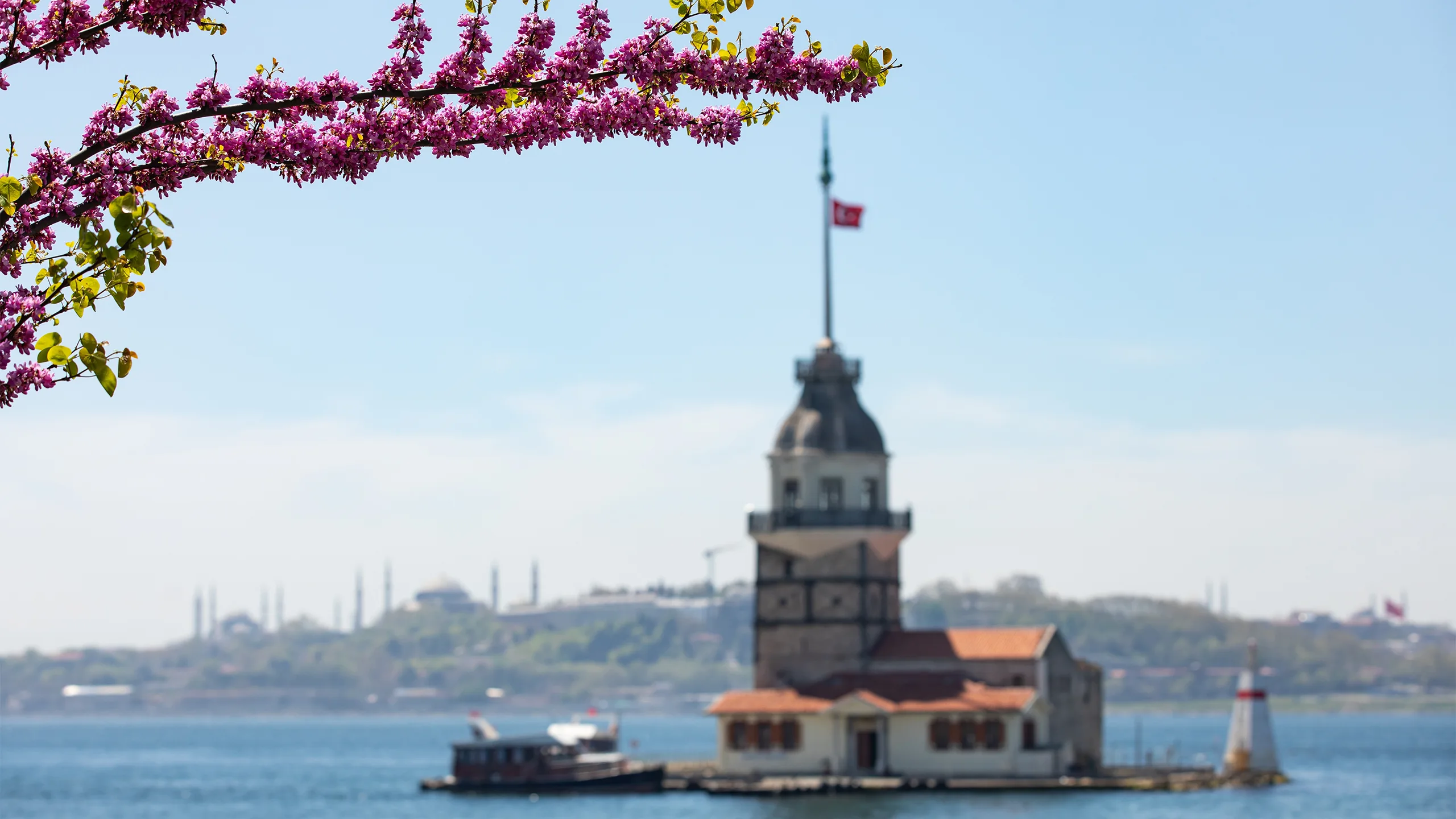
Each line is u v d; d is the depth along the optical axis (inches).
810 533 6599.4
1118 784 6387.8
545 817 6048.2
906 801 5969.5
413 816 6304.1
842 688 6510.8
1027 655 6476.4
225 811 7436.0
